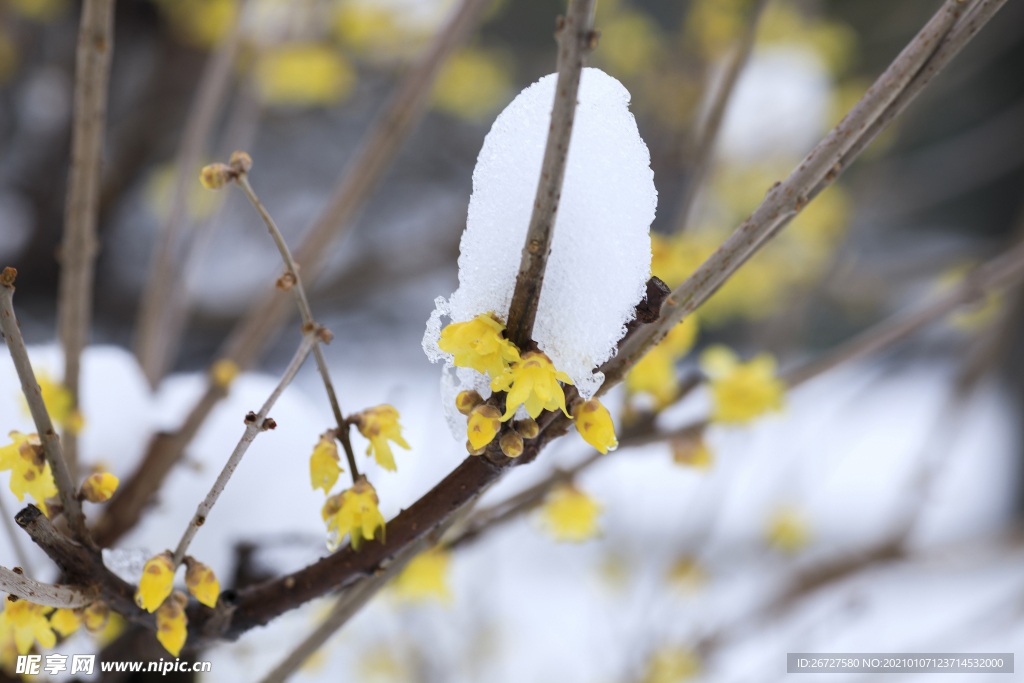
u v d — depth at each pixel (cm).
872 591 260
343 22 211
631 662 184
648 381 96
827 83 287
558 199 79
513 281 82
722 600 219
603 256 82
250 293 334
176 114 264
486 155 82
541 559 279
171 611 84
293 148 378
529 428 82
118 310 321
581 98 82
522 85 307
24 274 299
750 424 99
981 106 389
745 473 272
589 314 82
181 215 134
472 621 195
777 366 212
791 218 85
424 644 187
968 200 443
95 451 102
